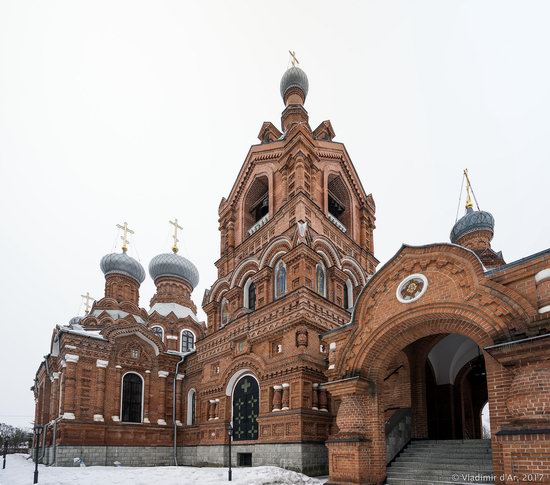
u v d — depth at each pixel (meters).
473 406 21.78
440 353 18.05
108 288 38.75
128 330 27.52
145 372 27.84
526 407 9.37
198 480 14.95
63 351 26.00
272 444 18.69
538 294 10.27
